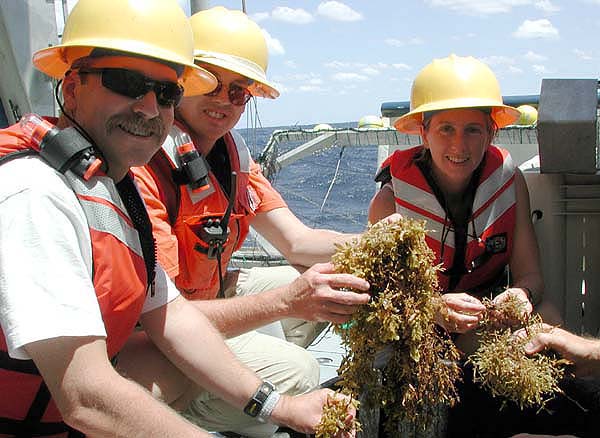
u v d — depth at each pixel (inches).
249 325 40.7
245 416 43.2
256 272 56.3
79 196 30.1
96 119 31.8
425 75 50.5
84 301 28.8
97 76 31.5
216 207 45.4
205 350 37.7
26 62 58.0
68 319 28.1
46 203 28.7
